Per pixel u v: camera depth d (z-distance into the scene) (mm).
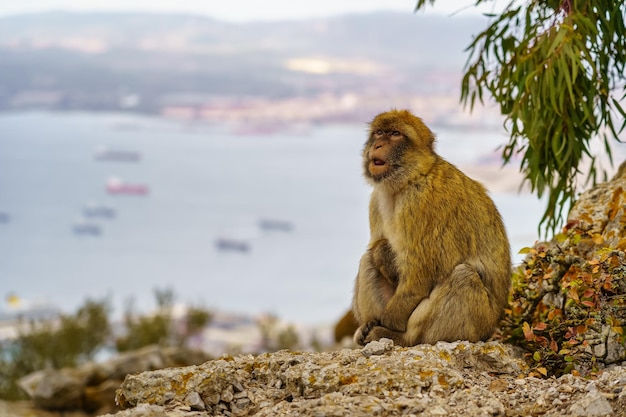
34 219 182500
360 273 7215
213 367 6027
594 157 8523
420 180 6832
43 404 13203
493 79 8461
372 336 6895
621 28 7871
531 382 5902
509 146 8328
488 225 6895
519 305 7289
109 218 185375
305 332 20938
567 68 7355
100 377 13727
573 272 6840
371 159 6977
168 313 19734
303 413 5273
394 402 5371
